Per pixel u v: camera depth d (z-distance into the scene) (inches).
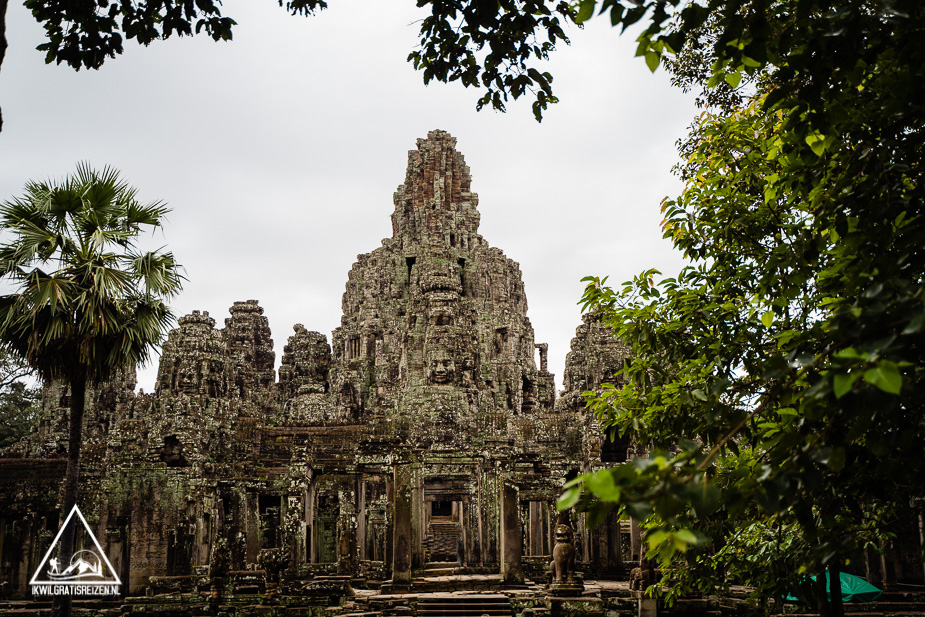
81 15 604.4
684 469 282.4
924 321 261.9
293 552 1654.8
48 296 968.9
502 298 4429.1
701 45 915.4
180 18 624.1
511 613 1222.3
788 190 527.5
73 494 1002.7
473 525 2030.0
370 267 4416.8
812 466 328.2
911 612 1113.4
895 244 403.9
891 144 399.5
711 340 572.7
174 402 2576.3
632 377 623.2
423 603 1245.1
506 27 592.7
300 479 1734.7
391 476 1630.2
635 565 1706.4
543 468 1756.9
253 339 4448.8
